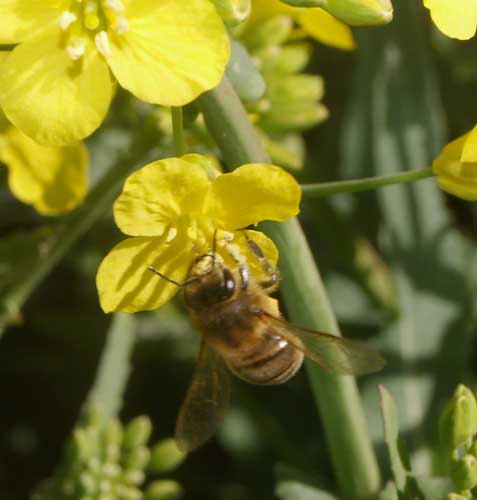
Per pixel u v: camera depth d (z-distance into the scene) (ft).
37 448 0.80
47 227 0.72
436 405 0.76
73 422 0.80
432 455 0.75
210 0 0.62
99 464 0.70
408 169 0.77
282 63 0.71
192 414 0.65
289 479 0.68
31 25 0.61
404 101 0.77
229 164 0.64
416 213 0.78
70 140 0.61
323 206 0.77
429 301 0.77
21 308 0.80
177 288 0.63
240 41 0.71
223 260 0.64
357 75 0.79
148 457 0.71
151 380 0.80
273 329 0.65
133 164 0.70
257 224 0.66
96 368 0.80
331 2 0.63
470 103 0.81
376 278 0.78
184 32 0.61
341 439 0.68
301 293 0.66
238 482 0.78
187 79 0.61
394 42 0.78
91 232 0.79
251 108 0.70
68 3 0.62
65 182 0.69
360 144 0.79
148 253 0.63
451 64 0.82
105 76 0.61
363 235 0.80
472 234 0.82
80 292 0.80
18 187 0.69
